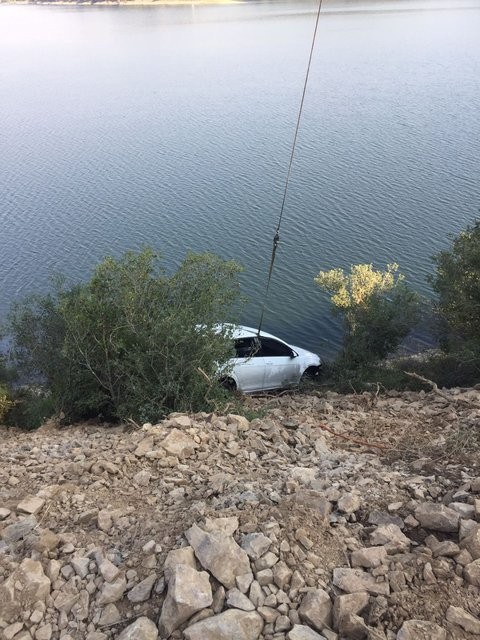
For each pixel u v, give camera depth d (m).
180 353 7.96
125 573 3.59
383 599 3.24
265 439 6.44
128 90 93.19
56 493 4.82
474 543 3.67
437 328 16.02
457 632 3.08
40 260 32.84
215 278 8.75
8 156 56.56
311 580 3.41
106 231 36.88
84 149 58.41
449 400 8.00
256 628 3.10
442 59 103.50
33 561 3.63
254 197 41.34
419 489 4.64
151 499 4.69
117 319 8.48
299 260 30.50
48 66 126.25
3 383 11.97
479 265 12.75
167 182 46.25
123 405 8.26
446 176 42.38
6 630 3.24
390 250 31.23
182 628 3.14
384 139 54.31
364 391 11.14
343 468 5.36
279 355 12.45
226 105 77.50
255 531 3.85
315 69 102.56
